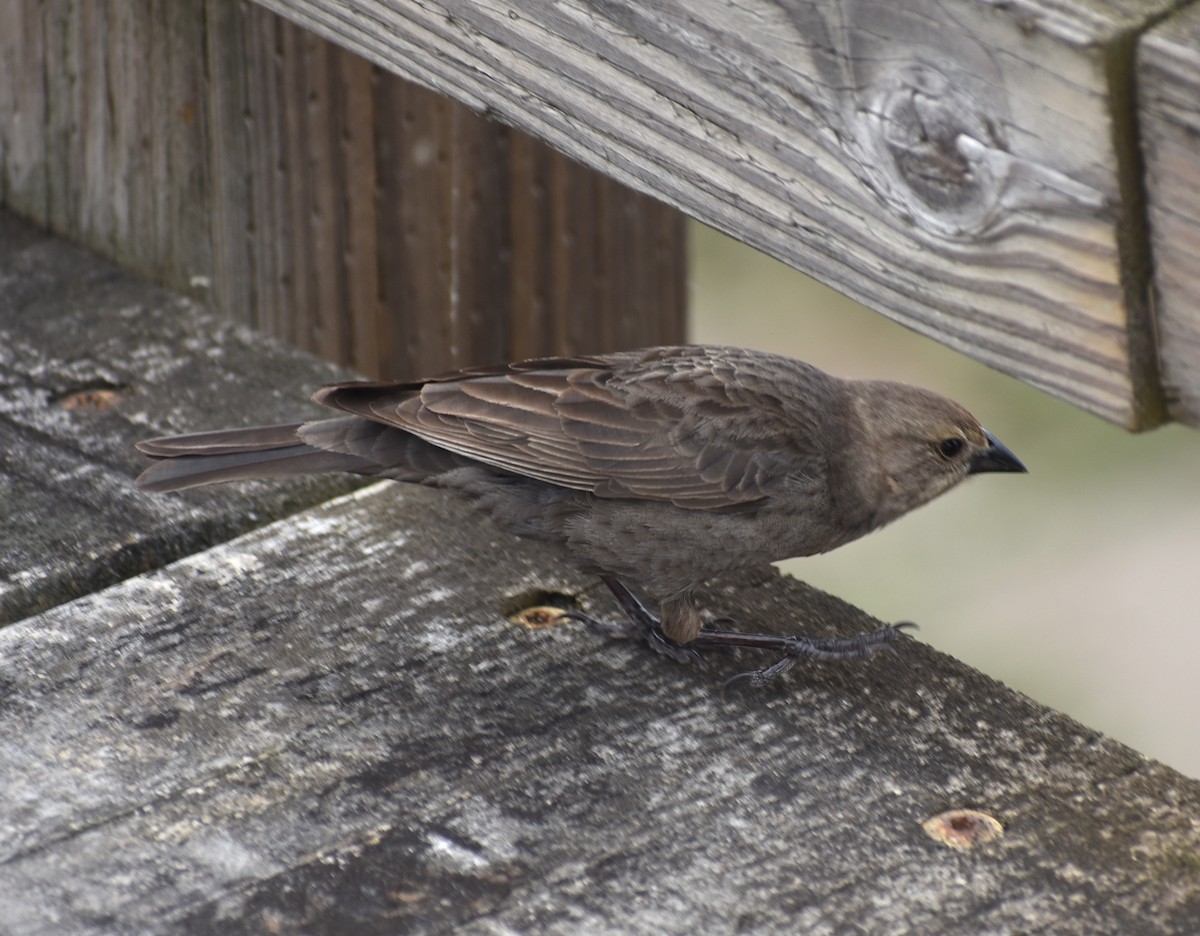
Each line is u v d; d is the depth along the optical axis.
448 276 10.69
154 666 7.27
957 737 7.01
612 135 6.90
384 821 6.48
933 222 5.83
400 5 7.61
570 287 11.13
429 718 7.05
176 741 6.86
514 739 6.94
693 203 6.71
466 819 6.50
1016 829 6.50
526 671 7.36
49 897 6.08
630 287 11.43
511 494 8.19
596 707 7.16
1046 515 14.64
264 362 9.52
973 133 5.61
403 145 10.30
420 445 8.22
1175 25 5.15
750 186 6.44
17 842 6.32
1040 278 5.62
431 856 6.32
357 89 10.09
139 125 10.22
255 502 8.38
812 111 6.09
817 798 6.65
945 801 6.64
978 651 13.56
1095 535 14.47
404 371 10.72
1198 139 5.11
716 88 6.39
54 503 8.29
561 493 8.22
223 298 10.43
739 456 8.42
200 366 9.48
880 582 14.18
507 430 8.16
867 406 8.91
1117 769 6.82
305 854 6.30
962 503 14.79
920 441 8.92
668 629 7.63
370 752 6.84
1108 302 5.45
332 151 10.16
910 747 6.95
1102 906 6.14
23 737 6.84
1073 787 6.73
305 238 10.26
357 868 6.25
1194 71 5.05
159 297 10.12
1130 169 5.29
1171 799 6.65
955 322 5.94
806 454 8.61
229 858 6.29
